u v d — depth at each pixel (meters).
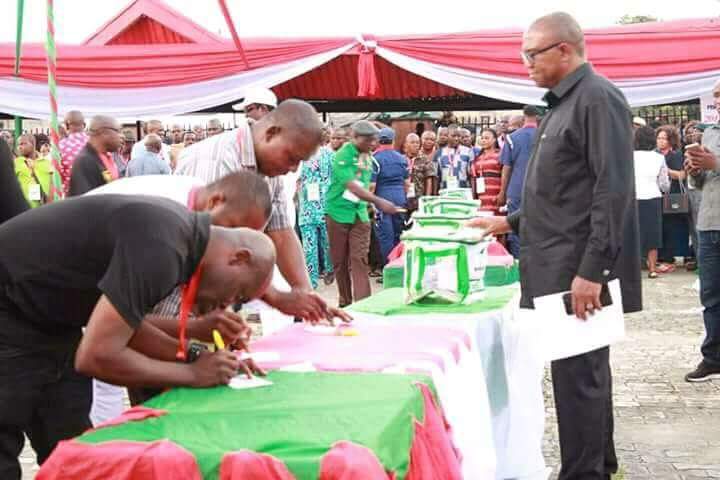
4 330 2.52
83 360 2.15
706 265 6.18
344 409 2.19
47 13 4.63
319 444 1.93
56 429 2.95
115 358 2.14
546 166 3.63
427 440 2.37
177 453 1.90
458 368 3.09
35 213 2.47
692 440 5.05
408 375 2.56
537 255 3.66
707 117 11.35
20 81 10.10
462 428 2.91
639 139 11.66
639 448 4.92
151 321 2.56
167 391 2.40
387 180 10.33
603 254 3.45
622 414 5.58
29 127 20.14
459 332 3.34
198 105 10.52
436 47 10.34
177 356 2.43
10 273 2.44
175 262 2.15
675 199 12.26
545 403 5.89
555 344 3.60
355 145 8.77
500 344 4.02
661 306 9.54
